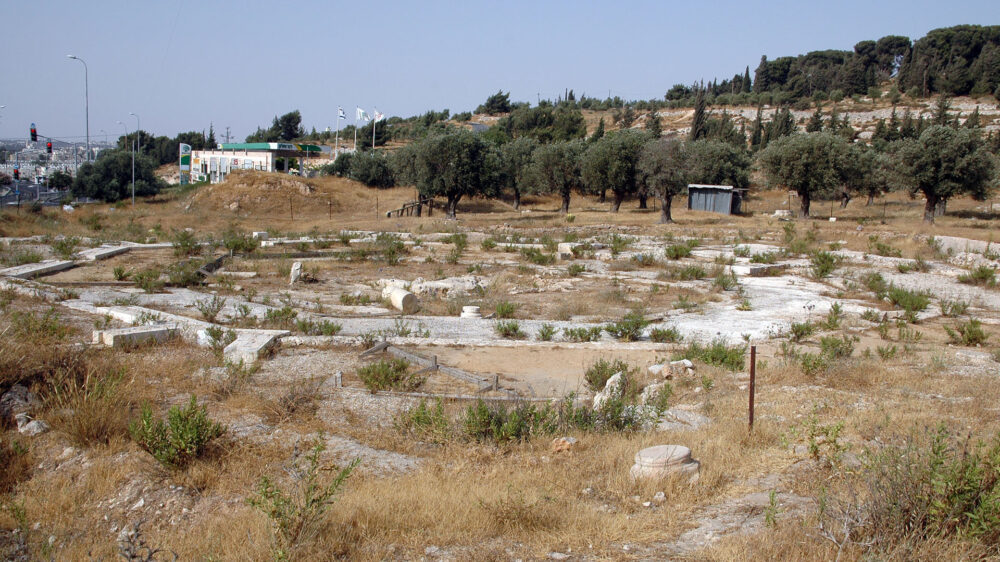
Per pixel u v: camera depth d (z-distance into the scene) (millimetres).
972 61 128750
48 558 5363
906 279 22375
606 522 5340
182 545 5293
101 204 56094
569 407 7992
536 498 5738
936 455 4840
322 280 20969
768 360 11555
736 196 52531
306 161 89000
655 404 8539
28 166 131000
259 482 6070
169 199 57312
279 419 8023
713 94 154500
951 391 9336
